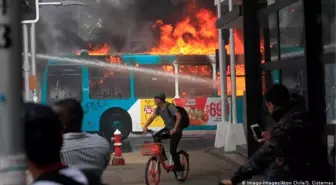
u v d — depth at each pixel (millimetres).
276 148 4535
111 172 12727
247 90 8289
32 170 2576
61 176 2521
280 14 7578
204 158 14883
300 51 6883
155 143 10875
